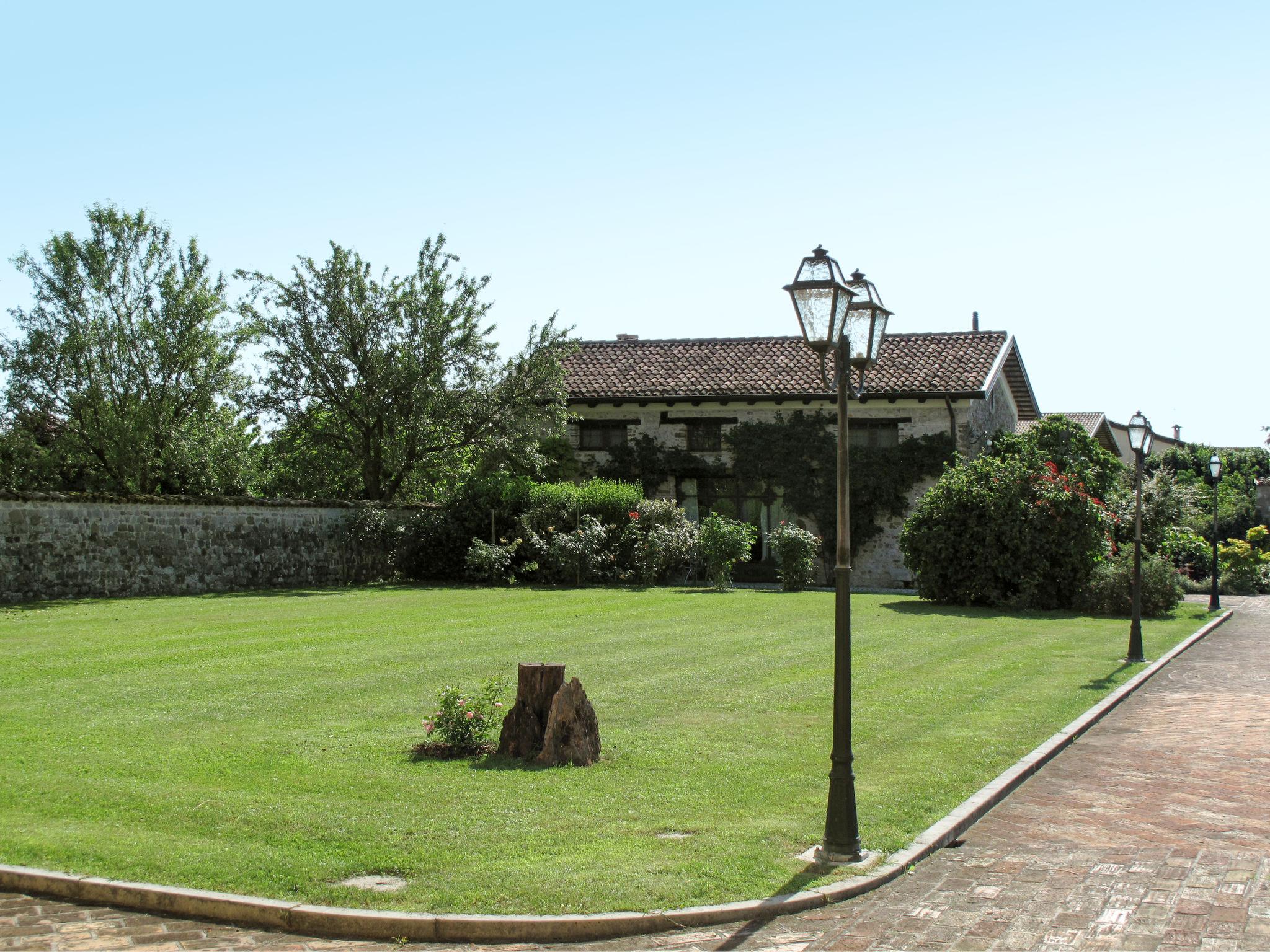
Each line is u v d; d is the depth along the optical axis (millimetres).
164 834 6172
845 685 6098
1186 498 29109
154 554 21484
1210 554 31422
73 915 5309
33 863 5754
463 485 27266
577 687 7938
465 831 6262
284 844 6016
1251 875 5902
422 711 9586
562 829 6312
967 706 10344
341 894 5348
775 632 15797
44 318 26250
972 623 17844
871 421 28062
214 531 22672
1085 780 8008
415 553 27125
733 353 30766
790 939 5008
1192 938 5012
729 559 24172
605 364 31312
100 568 20516
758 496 28938
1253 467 51562
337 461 29375
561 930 5031
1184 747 9141
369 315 27938
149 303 27047
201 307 27047
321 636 14430
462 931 5023
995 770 7977
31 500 19375
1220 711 10883
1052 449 28453
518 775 7477
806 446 28344
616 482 28938
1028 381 32656
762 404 28844
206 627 15328
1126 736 9578
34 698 10000
